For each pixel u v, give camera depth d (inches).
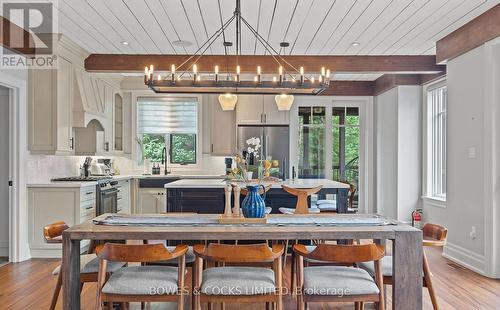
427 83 258.8
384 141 297.1
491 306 133.3
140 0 149.1
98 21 171.8
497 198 164.1
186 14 163.8
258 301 96.0
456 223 191.6
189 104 310.5
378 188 307.7
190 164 313.1
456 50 185.5
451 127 196.2
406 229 104.7
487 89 165.2
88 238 101.3
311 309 130.9
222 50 216.1
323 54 225.8
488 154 165.5
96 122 246.5
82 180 214.5
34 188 195.5
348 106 319.9
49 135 197.0
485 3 153.5
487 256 166.2
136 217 124.0
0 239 197.0
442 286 154.0
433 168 260.1
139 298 95.8
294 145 314.3
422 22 173.8
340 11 160.2
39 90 196.7
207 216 126.6
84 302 135.6
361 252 93.2
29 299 138.6
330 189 194.2
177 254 94.8
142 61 225.1
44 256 196.7
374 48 213.2
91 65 224.2
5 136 195.3
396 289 103.2
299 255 99.7
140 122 310.0
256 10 159.3
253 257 92.3
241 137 296.0
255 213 115.1
